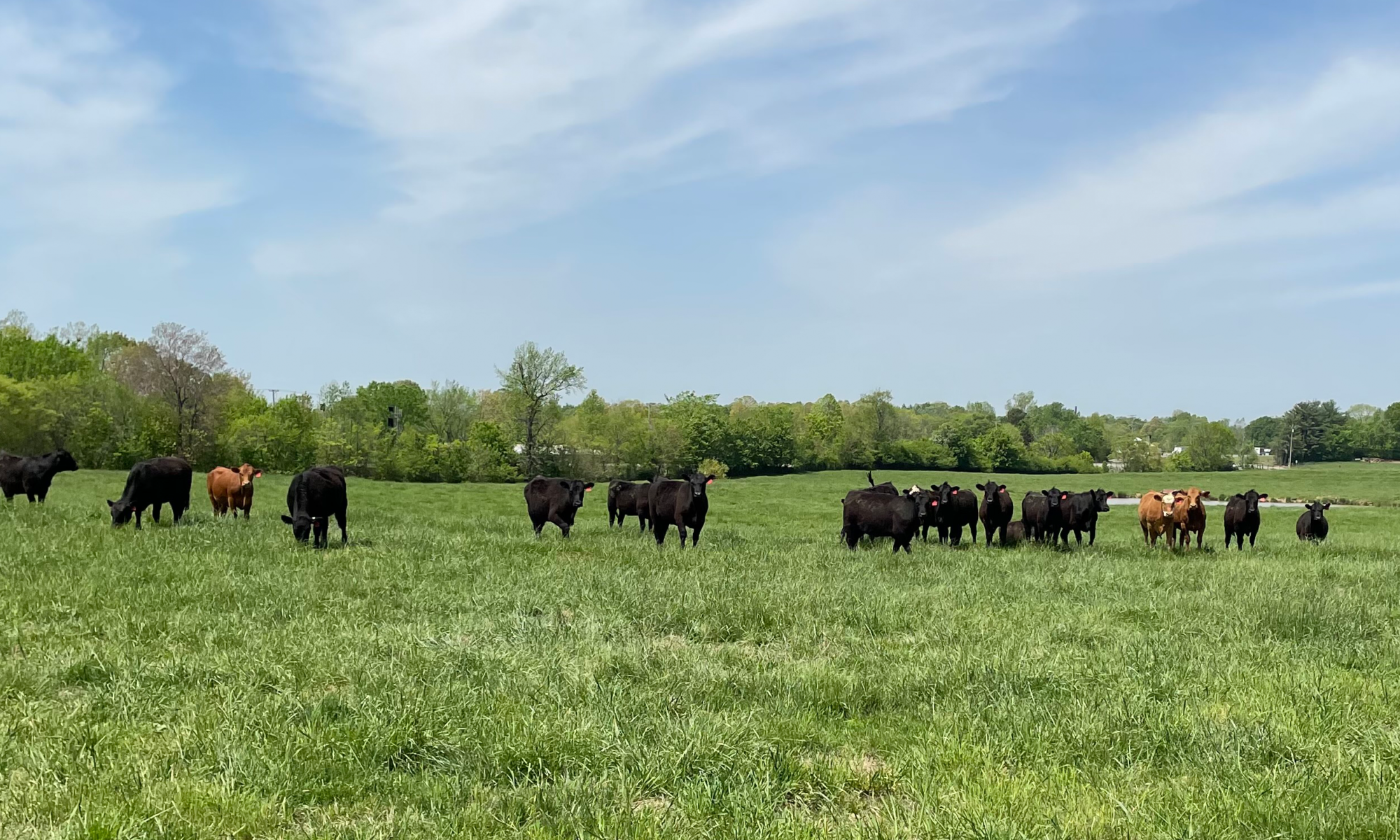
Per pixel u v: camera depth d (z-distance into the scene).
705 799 5.26
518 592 11.62
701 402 90.38
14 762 5.56
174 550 14.41
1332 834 4.96
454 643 8.88
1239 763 5.96
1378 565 18.00
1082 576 14.90
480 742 6.06
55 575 11.60
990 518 23.33
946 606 11.62
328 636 9.05
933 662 8.55
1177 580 14.71
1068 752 6.19
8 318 81.88
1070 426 139.25
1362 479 95.50
